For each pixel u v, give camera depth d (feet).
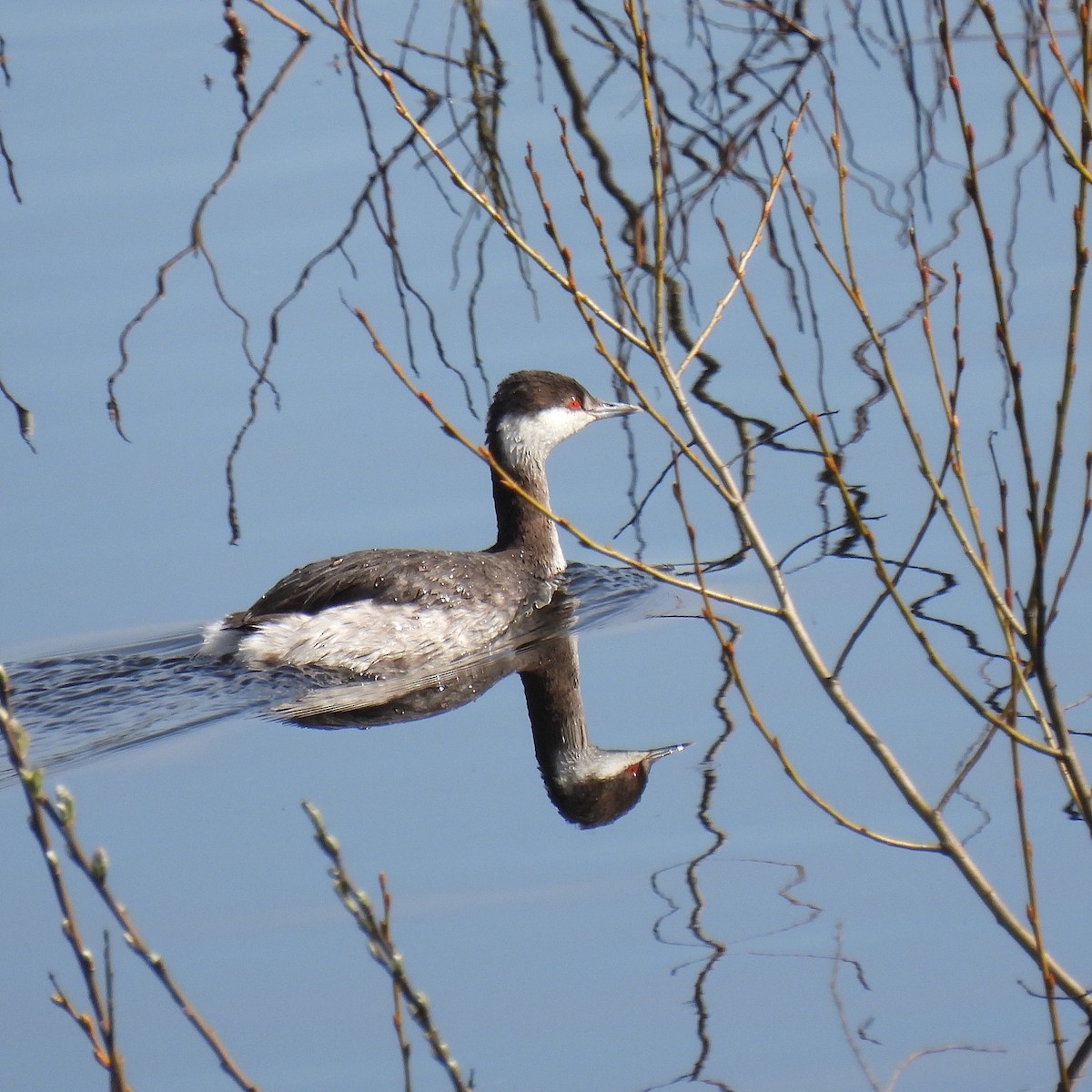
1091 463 21.52
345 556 43.98
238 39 70.38
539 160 62.59
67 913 16.94
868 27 70.64
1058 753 20.84
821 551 43.39
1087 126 19.31
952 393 21.20
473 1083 25.57
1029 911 21.42
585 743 36.81
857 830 22.16
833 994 27.04
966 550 21.02
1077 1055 24.09
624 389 51.49
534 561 47.19
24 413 50.08
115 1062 17.26
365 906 18.08
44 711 39.32
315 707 39.29
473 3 66.18
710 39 70.85
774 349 21.52
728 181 61.16
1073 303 19.40
